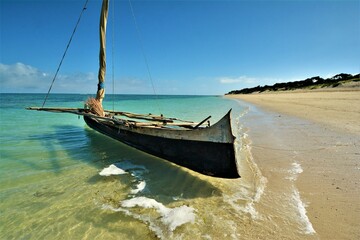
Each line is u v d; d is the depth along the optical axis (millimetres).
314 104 23359
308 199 4352
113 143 9391
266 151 7676
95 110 10266
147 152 7207
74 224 3885
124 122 7922
